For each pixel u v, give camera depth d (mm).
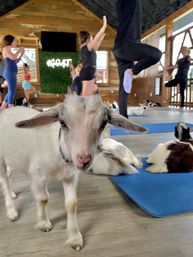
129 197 1600
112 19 11180
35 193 1239
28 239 1186
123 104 3559
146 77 12000
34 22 11016
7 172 1517
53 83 11391
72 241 1134
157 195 1610
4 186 1439
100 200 1589
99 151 2043
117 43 3334
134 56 3145
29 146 1191
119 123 1122
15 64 4688
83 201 1574
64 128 1004
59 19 11219
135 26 3184
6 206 1430
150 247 1119
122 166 2008
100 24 11617
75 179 1247
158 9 9609
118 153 2041
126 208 1484
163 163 2072
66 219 1362
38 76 11281
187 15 9203
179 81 8641
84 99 979
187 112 7426
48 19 11109
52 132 1151
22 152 1223
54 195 1653
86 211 1446
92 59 3865
